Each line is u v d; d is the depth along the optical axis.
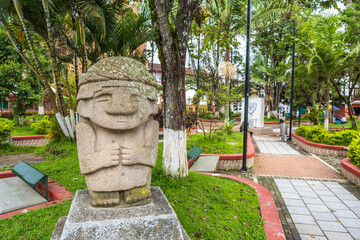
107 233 2.26
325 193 5.62
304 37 11.02
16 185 4.54
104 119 2.57
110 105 2.55
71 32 7.63
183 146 4.88
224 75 13.66
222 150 8.48
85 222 2.26
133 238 2.30
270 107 28.33
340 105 27.88
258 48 24.14
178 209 3.53
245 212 3.89
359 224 4.12
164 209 2.58
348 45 12.24
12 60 13.88
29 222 3.03
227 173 7.13
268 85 23.92
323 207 4.82
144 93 2.73
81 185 4.44
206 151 8.36
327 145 9.98
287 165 8.32
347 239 3.66
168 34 4.73
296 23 12.81
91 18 7.42
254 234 3.26
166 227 2.41
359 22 11.66
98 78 2.57
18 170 4.63
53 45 7.27
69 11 6.99
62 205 3.50
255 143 13.23
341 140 10.02
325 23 9.91
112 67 2.62
